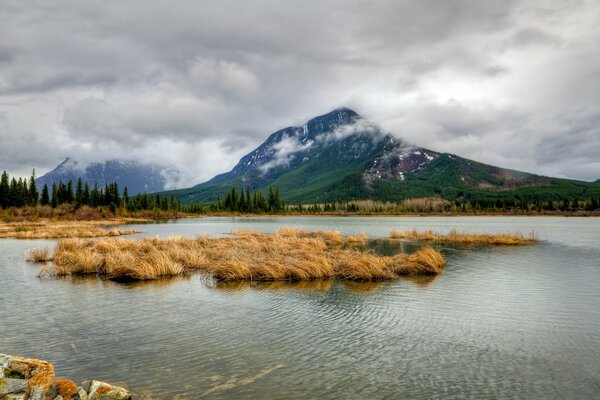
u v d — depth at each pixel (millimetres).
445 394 7926
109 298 15891
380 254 30281
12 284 18625
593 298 15898
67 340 10984
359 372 8930
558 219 117688
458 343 10805
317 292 17062
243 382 8383
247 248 26906
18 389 6504
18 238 44750
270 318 13117
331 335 11422
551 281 19438
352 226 77000
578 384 8359
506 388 8195
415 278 20375
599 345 10664
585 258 27859
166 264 21047
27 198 116438
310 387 8188
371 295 16422
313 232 46938
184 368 9102
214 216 150375
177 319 13008
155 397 7695
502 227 71938
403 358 9750
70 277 20562
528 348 10445
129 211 125375
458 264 25109
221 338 11148
